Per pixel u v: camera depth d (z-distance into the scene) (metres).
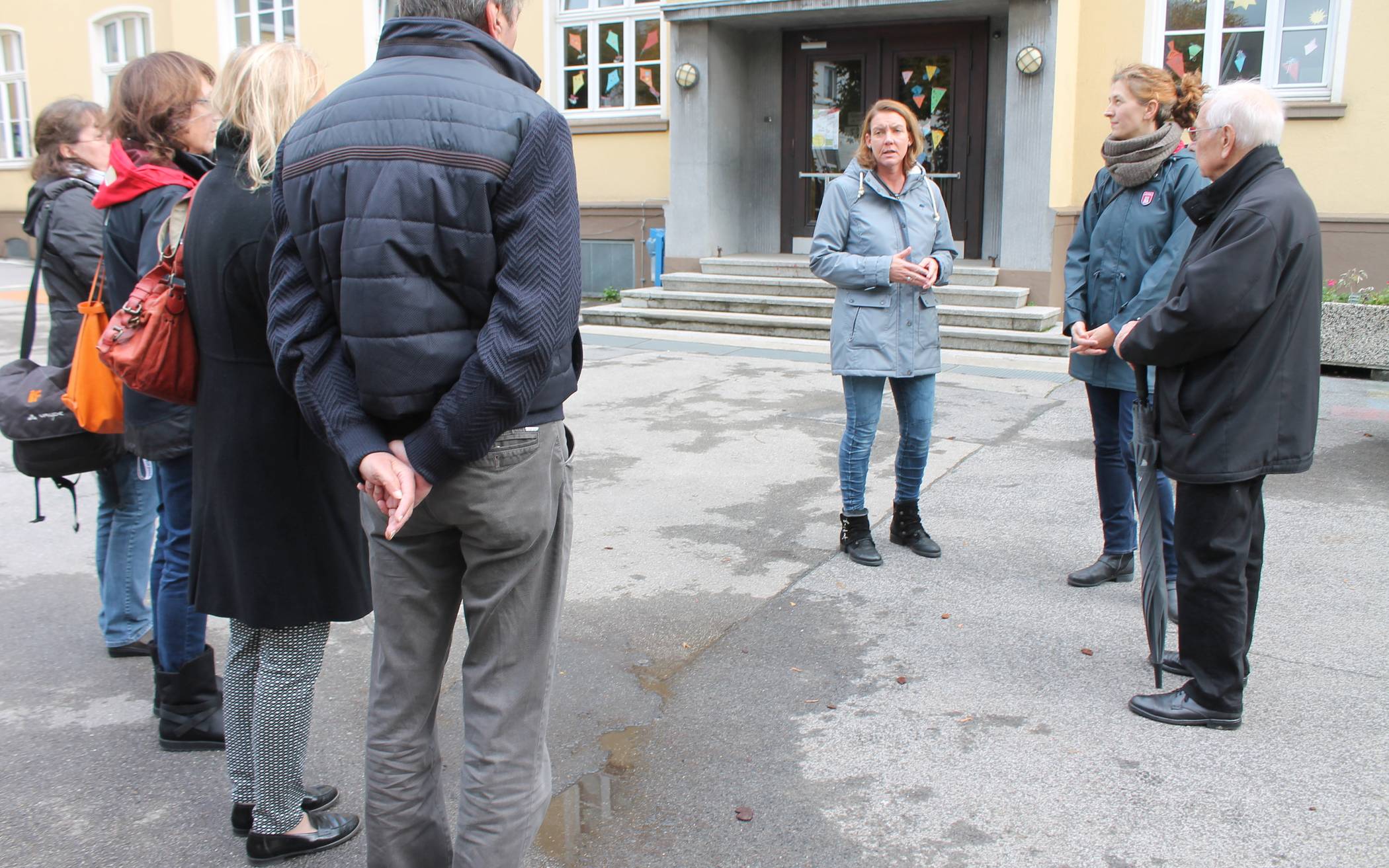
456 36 1.85
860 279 3.99
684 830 2.50
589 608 3.81
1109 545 4.00
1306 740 2.87
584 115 12.69
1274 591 3.87
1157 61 9.91
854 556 4.24
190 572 2.44
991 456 5.79
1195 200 2.91
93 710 3.12
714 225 11.59
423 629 2.00
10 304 12.62
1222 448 2.77
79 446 3.05
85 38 17.48
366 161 1.76
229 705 2.44
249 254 2.22
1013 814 2.55
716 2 10.74
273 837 2.39
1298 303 2.75
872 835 2.48
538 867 2.36
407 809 2.04
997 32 10.74
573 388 1.98
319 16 14.30
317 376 1.88
